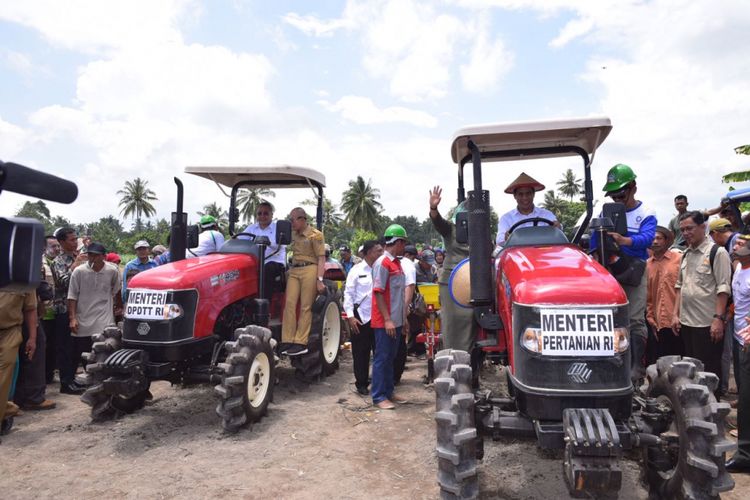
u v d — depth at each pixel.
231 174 6.71
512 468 3.88
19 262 1.31
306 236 6.37
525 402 2.88
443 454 2.85
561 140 4.43
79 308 6.20
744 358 3.77
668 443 3.01
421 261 9.25
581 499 3.34
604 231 3.81
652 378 3.26
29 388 5.54
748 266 4.11
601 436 2.44
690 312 5.04
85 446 4.44
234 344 4.86
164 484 3.68
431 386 6.43
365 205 83.12
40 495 3.54
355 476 3.80
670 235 5.54
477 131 3.85
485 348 3.66
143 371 4.68
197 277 5.02
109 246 80.50
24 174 1.39
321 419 5.13
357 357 6.11
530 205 4.61
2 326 4.41
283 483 3.69
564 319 2.79
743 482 3.62
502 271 3.54
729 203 6.24
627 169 4.33
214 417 5.21
